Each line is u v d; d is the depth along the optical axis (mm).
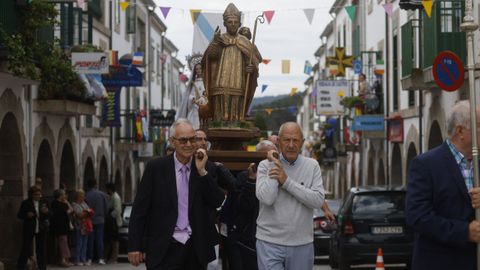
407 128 33156
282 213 9594
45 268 22531
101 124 35375
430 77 25438
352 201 19188
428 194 7262
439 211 7277
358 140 44469
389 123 35438
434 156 7328
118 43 42188
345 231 19016
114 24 41031
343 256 19047
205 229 9508
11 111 22969
